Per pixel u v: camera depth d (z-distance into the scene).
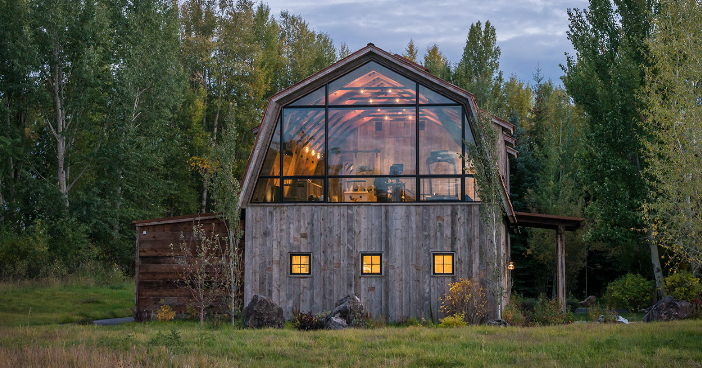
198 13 50.97
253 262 20.06
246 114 49.25
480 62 53.28
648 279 33.31
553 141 45.62
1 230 32.88
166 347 11.64
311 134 20.61
